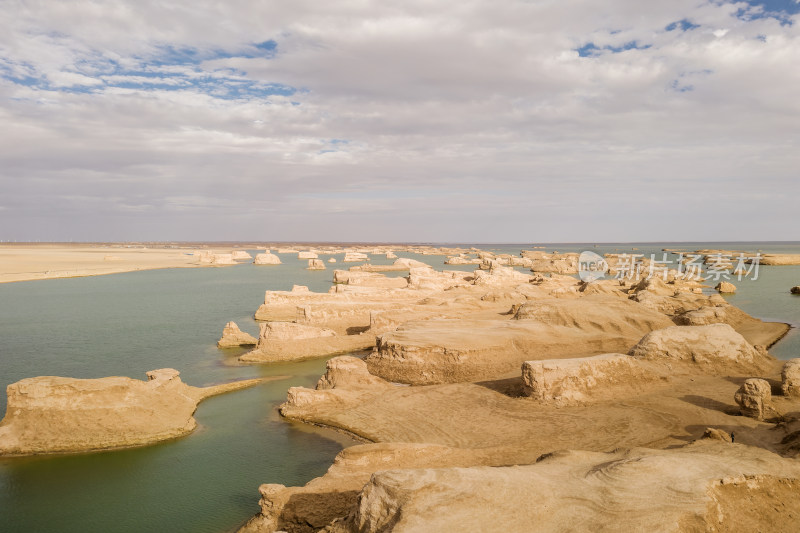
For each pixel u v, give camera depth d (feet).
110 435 79.30
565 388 89.20
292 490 57.36
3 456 75.15
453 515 39.11
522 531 38.06
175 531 57.41
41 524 58.95
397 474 43.98
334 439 81.92
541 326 128.16
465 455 65.10
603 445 70.44
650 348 107.04
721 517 40.96
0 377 118.21
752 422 76.28
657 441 71.36
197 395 101.50
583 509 40.45
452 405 90.63
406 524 38.09
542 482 44.04
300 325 141.08
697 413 80.59
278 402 100.37
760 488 45.03
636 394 90.84
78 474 70.44
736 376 100.12
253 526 55.72
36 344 153.58
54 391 79.92
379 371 112.78
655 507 40.22
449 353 110.73
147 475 70.13
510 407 87.25
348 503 55.47
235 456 75.92
